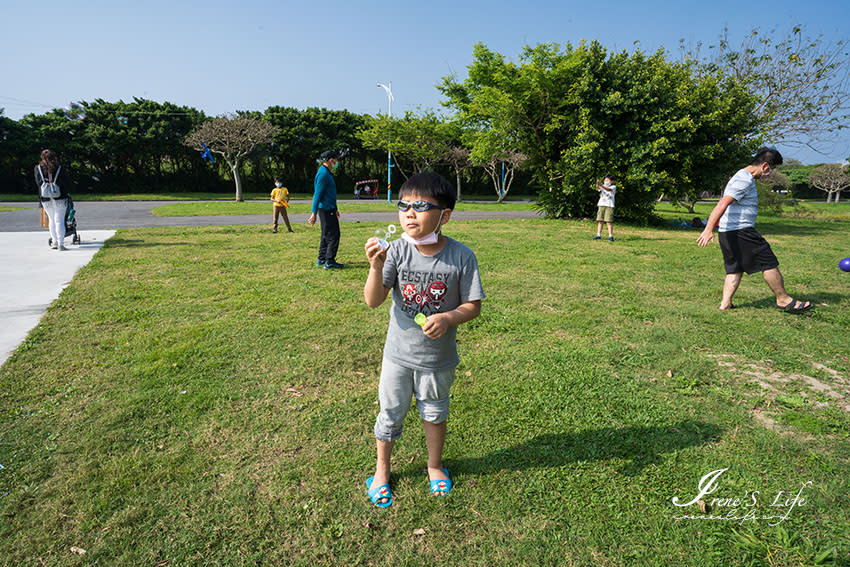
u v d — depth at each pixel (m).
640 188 14.22
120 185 41.62
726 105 13.69
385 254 2.00
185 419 2.81
